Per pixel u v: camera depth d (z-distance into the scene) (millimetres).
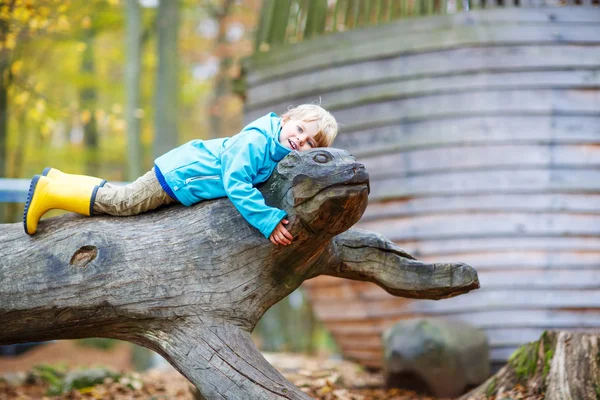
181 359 3762
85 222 4012
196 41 17734
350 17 8258
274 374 3746
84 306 3812
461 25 7578
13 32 10070
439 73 7633
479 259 7531
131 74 12711
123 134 18547
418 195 7680
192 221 3898
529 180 7418
